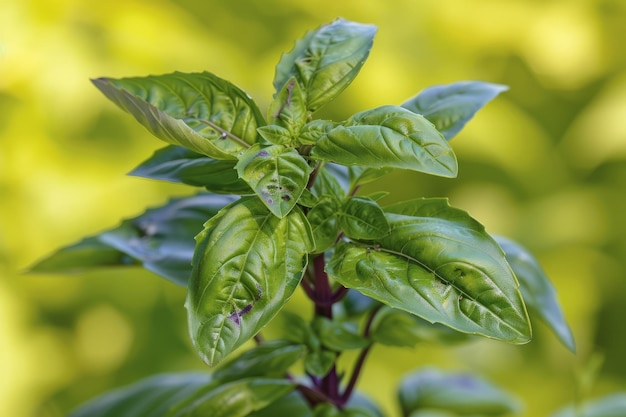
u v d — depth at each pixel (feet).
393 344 1.90
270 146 1.62
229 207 1.62
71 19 4.18
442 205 1.66
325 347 1.82
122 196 4.33
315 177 1.71
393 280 1.59
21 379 4.46
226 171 1.73
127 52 4.21
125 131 4.30
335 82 1.73
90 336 4.64
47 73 4.15
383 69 4.43
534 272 1.92
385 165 1.57
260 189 1.59
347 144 1.59
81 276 4.50
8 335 4.41
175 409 1.83
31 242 4.33
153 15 4.31
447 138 1.80
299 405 1.94
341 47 1.75
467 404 2.14
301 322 1.83
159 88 1.71
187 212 1.95
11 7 4.09
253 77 4.46
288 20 4.53
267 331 4.09
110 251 1.98
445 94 1.84
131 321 4.64
